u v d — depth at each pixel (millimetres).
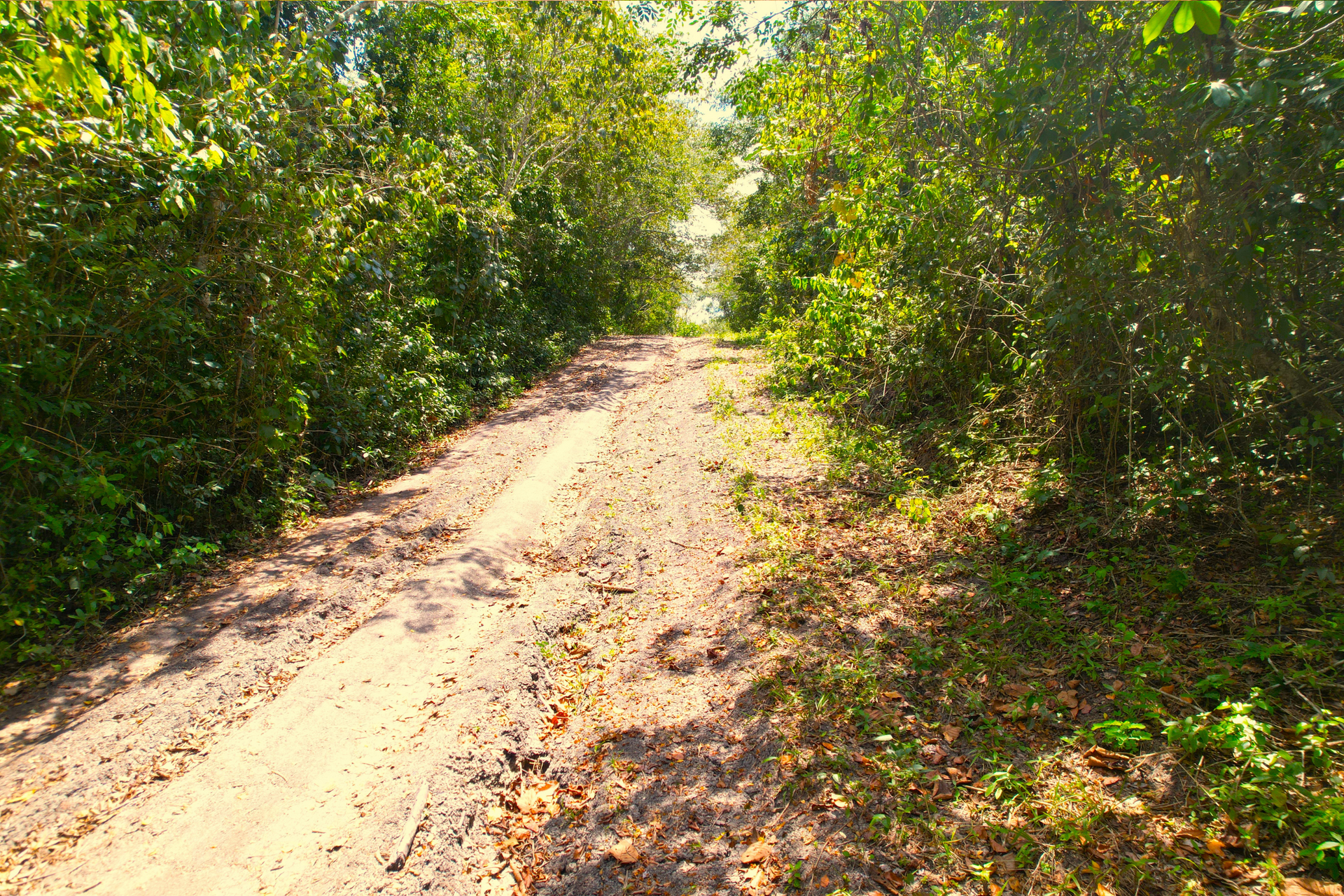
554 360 16781
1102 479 5461
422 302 11398
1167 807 2846
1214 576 4113
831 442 8359
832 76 8312
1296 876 2453
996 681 3805
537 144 19047
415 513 7242
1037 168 4715
